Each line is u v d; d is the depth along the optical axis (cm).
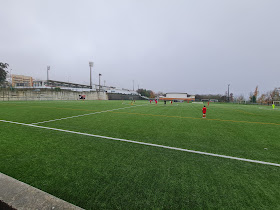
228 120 874
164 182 221
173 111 1398
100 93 5122
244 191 203
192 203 179
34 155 307
